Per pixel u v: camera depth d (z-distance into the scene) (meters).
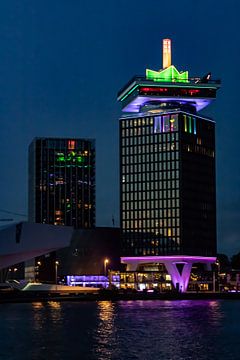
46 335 78.62
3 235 132.38
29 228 132.88
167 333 80.62
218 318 105.31
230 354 62.97
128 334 79.62
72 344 70.06
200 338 75.62
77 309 131.50
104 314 114.88
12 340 73.69
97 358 60.53
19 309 131.12
